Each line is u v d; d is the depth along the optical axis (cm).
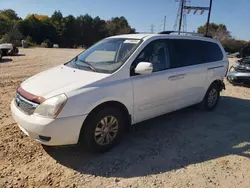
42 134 296
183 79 453
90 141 331
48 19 6750
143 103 387
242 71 852
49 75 369
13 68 1153
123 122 372
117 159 337
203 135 429
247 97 717
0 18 5925
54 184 280
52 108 295
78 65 399
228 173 313
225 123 492
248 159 351
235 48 3841
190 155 356
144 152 359
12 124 436
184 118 512
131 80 364
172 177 300
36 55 2039
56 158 334
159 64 415
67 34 6788
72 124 305
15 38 4159
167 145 385
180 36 471
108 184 283
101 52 416
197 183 290
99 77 339
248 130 459
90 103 315
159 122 484
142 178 296
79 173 303
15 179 287
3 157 330
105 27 7469
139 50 383
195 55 495
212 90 557
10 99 595
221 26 5625
